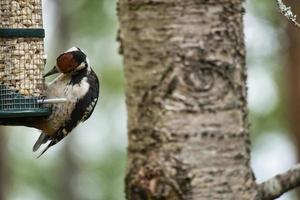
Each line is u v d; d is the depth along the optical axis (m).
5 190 28.73
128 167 6.80
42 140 11.34
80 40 30.97
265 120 29.62
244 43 6.87
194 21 6.66
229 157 6.69
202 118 6.65
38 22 11.33
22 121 11.08
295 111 21.48
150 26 6.70
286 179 7.07
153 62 6.70
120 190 35.31
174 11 6.66
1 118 10.98
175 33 6.66
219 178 6.66
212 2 6.68
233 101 6.73
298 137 21.41
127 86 6.83
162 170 6.64
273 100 28.86
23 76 11.12
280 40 23.28
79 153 34.97
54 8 30.92
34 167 35.84
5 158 28.81
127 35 6.80
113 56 32.59
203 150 6.65
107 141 36.12
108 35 30.83
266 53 24.16
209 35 6.68
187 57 6.65
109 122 35.75
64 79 11.18
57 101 10.81
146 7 6.71
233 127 6.72
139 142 6.75
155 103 6.69
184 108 6.65
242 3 6.84
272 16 23.44
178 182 6.63
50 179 35.28
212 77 6.67
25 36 11.16
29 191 35.66
